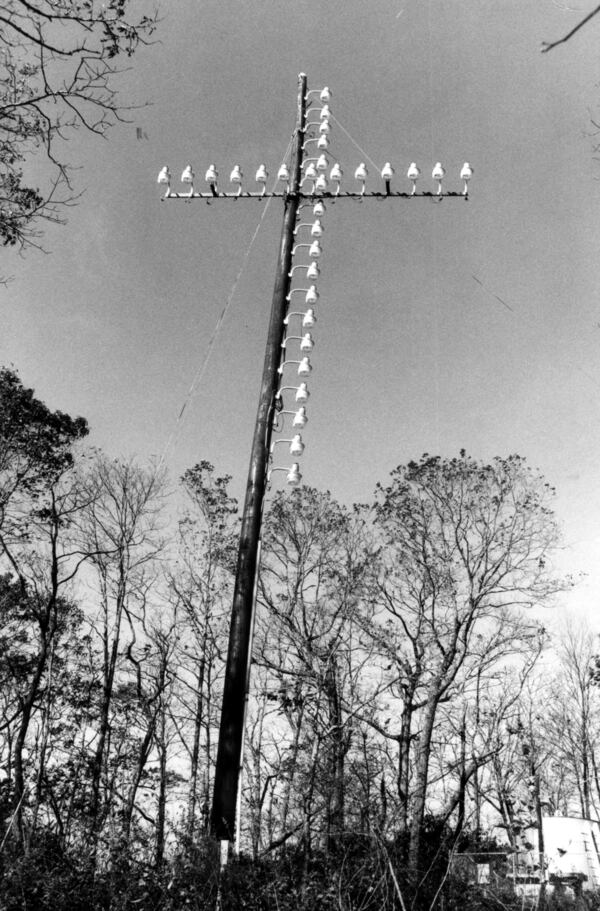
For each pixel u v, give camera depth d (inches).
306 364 475.5
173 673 952.9
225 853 350.6
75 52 262.2
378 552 1007.6
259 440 445.1
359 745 533.6
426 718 845.8
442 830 745.6
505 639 943.7
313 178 538.6
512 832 629.6
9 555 876.0
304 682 582.9
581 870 794.2
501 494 1024.2
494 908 524.7
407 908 403.9
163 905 351.6
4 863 382.9
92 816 590.9
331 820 424.8
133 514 1024.2
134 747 863.1
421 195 532.4
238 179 532.1
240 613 392.2
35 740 745.0
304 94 571.5
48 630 852.6
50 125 293.0
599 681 1189.7
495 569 995.3
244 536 415.5
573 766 1256.2
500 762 845.8
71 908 360.5
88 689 886.4
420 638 926.4
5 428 915.4
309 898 355.6
